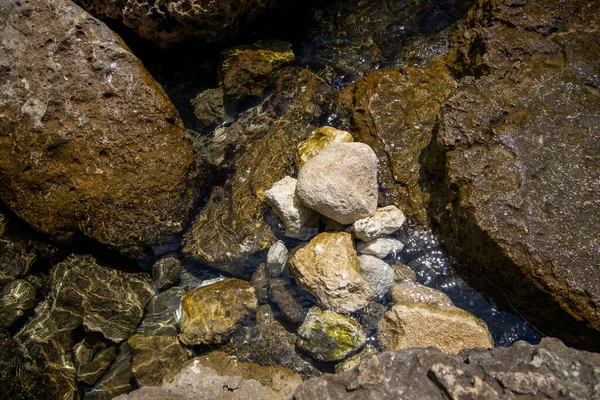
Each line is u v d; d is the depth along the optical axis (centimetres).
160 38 115
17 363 88
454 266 90
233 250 94
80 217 92
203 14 108
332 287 84
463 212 83
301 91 110
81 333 91
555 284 74
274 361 84
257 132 107
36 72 94
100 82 95
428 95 103
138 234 94
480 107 90
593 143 84
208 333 86
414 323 81
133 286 94
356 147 90
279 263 90
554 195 80
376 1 121
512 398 55
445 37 115
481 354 62
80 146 92
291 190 94
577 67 92
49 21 96
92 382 86
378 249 89
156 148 96
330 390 60
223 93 112
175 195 96
